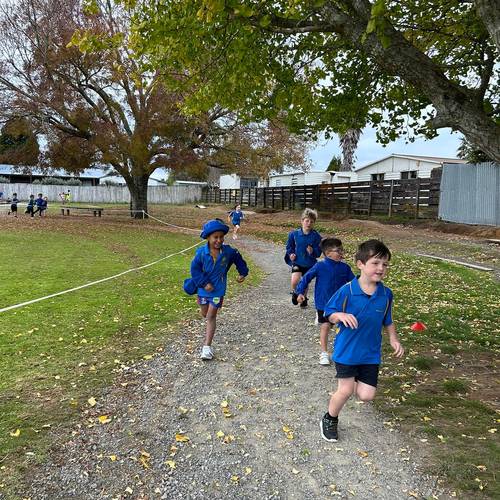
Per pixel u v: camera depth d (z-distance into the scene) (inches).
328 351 233.1
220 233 204.5
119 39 274.2
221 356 223.6
